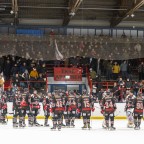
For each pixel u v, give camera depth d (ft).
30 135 49.42
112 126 57.52
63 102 56.44
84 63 96.37
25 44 90.89
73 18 98.89
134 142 42.73
